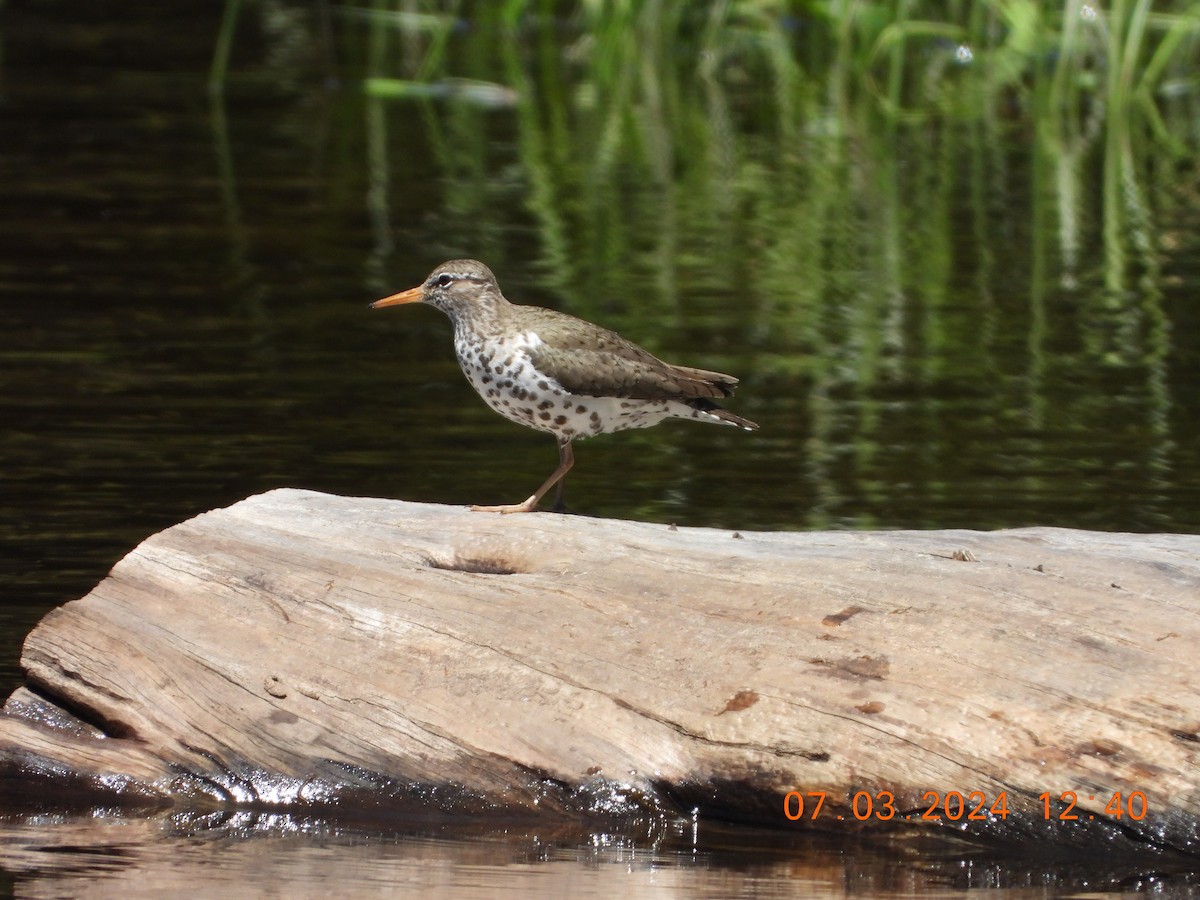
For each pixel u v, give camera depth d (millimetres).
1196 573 9398
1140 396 17078
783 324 19422
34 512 13672
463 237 22859
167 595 10016
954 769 8539
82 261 21562
